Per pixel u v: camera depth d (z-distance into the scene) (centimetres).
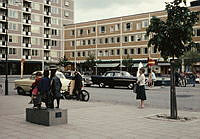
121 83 2853
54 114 886
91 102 1600
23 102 1527
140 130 829
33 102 1131
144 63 5709
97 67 6475
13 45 6153
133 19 5938
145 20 5734
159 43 1023
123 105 1478
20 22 6275
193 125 917
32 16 6544
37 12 6631
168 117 1055
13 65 6181
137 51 5866
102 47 6500
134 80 2770
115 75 2917
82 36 6906
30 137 723
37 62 6612
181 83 3253
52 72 1030
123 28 6109
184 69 4806
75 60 7044
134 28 5925
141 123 943
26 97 1825
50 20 6956
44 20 6862
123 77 2839
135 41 5903
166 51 1039
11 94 2116
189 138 737
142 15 5781
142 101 1370
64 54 7281
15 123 916
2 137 721
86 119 1010
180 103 1631
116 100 1786
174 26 987
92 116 1081
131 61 5588
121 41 6138
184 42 1020
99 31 6562
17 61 6209
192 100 1788
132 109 1310
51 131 798
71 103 1521
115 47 6256
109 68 6344
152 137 743
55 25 7088
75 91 1712
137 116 1095
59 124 900
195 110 1353
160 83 3228
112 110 1262
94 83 3088
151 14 5628
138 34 5850
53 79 1018
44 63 6775
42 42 6744
